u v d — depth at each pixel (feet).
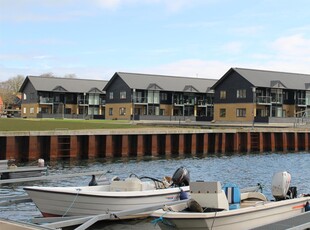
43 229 26.14
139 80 266.57
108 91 277.23
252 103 222.48
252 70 238.68
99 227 43.42
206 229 34.91
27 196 49.98
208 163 107.96
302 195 44.91
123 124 170.91
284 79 239.30
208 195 37.24
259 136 146.41
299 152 147.95
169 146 123.54
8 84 501.15
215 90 243.81
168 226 35.60
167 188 48.11
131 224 44.32
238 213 36.29
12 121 168.35
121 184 47.44
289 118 216.74
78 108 291.38
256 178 84.74
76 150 104.99
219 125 191.42
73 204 44.55
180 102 273.54
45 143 101.71
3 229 26.58
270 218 39.47
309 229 35.04
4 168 70.18
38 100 279.69
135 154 116.47
